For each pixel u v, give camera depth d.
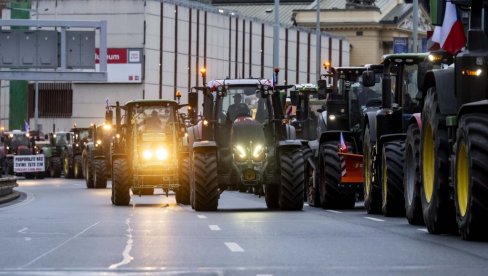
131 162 84.56
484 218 40.53
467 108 41.22
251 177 71.44
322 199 73.12
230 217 61.41
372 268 33.50
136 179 84.31
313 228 50.88
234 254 38.09
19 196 106.12
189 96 73.62
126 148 84.88
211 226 52.78
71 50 127.19
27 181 174.12
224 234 47.28
